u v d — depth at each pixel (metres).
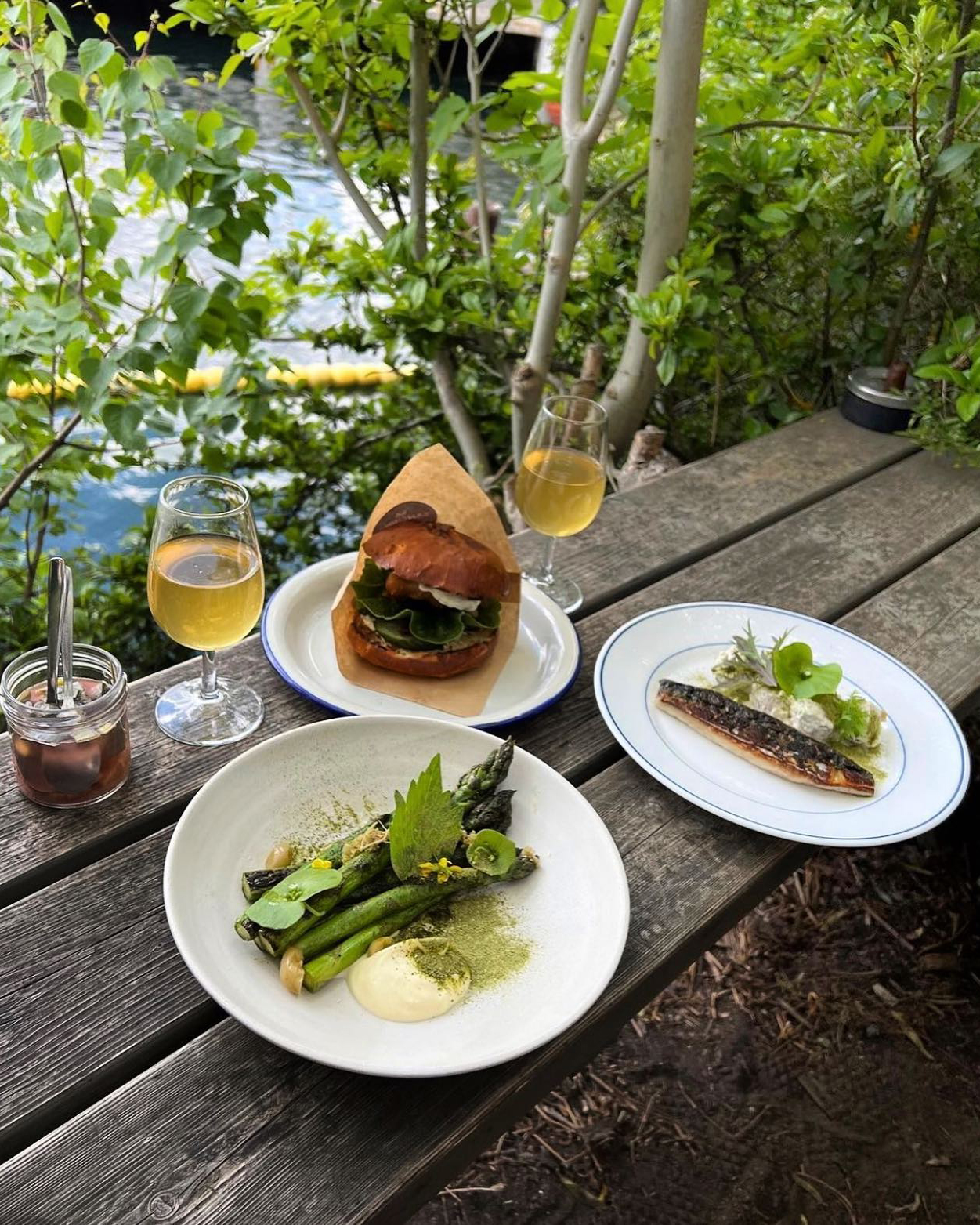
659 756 1.18
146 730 1.15
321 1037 0.81
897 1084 1.78
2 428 2.23
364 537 1.31
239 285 2.02
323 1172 0.76
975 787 2.33
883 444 2.19
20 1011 0.84
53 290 2.21
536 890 0.97
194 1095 0.80
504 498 2.47
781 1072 1.79
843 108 2.50
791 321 2.75
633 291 2.79
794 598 1.61
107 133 3.26
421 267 2.60
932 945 2.04
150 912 0.94
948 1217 1.59
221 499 1.13
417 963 0.85
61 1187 0.73
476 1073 0.84
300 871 0.89
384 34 2.50
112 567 2.66
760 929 2.05
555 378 2.74
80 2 1.88
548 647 1.36
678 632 1.41
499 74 5.86
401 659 1.25
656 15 2.51
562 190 2.14
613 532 1.73
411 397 3.22
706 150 2.40
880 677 1.37
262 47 2.11
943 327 2.41
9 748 1.10
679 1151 1.65
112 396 2.24
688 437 2.96
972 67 2.33
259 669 1.27
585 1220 1.54
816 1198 1.60
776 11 2.77
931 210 2.24
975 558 1.79
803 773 1.17
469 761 1.09
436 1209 1.54
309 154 2.94
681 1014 1.87
